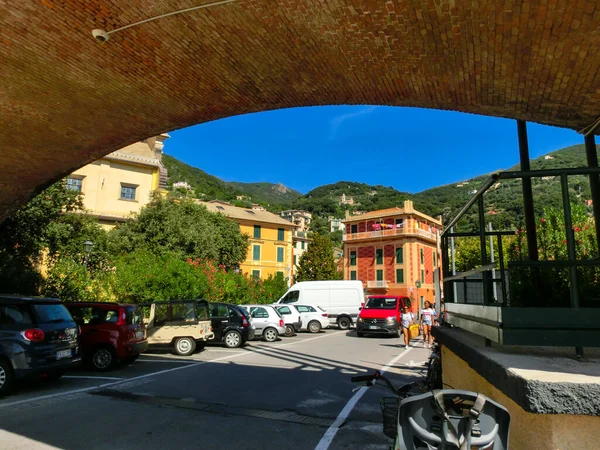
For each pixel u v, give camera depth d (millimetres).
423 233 51438
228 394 7777
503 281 4023
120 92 9508
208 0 6852
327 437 5398
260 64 8492
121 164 30672
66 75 8828
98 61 8438
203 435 5422
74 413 6371
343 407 6930
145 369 10547
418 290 49750
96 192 29375
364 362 11992
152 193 28109
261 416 6352
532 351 3213
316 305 26453
